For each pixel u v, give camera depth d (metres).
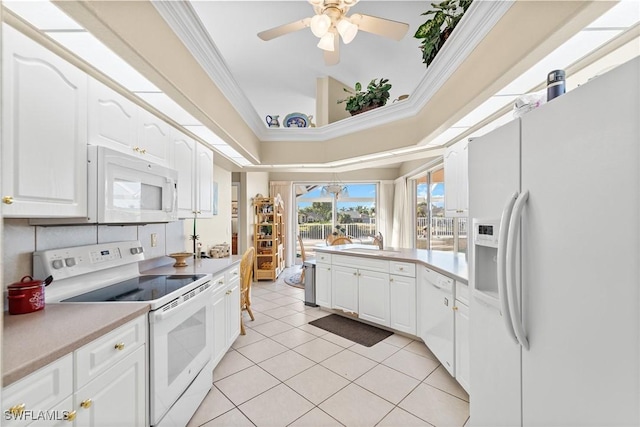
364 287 3.40
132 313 1.35
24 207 1.17
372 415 1.88
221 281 2.51
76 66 1.56
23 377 0.87
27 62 1.18
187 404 1.80
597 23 1.22
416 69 4.00
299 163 4.24
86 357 1.10
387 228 7.11
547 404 0.97
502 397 1.24
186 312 1.81
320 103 4.34
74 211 1.43
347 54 3.68
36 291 1.36
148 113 2.06
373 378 2.29
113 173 1.62
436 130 2.64
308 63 3.94
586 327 0.83
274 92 4.93
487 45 1.77
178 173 2.49
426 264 2.69
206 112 2.28
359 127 3.68
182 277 2.17
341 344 2.91
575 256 0.86
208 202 3.12
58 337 1.07
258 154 4.06
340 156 3.99
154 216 2.02
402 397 2.06
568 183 0.89
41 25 1.23
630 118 0.71
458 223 4.17
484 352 1.38
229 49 3.62
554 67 1.55
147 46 1.50
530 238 1.05
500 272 1.11
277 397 2.06
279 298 4.65
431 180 5.25
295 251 7.55
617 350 0.74
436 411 1.91
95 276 1.85
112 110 1.69
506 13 1.58
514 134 1.16
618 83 0.74
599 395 0.79
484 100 1.97
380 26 2.21
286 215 7.29
